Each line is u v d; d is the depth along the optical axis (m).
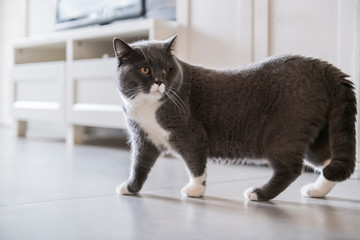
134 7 3.00
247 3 2.25
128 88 1.37
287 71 1.35
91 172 1.91
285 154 1.33
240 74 1.41
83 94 2.99
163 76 1.35
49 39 3.25
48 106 3.28
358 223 1.10
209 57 2.45
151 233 1.01
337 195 1.45
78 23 3.44
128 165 2.12
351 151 1.31
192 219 1.13
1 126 4.80
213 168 2.05
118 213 1.20
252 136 1.38
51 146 2.96
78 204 1.31
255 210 1.23
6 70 4.75
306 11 2.05
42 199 1.38
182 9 2.54
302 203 1.33
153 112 1.37
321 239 0.97
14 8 4.55
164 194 1.46
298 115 1.31
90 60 2.92
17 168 2.00
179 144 1.40
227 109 1.39
